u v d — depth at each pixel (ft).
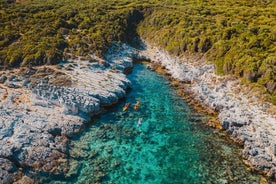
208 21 266.16
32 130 145.48
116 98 182.19
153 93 196.85
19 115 153.38
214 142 151.74
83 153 139.64
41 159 131.34
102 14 297.53
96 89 182.70
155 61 246.88
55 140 144.05
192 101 187.73
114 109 177.37
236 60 196.03
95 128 158.81
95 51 230.07
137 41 281.95
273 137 144.66
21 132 142.20
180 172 132.46
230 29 232.94
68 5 314.76
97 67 211.20
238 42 215.10
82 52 224.94
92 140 149.18
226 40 222.69
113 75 205.46
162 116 172.35
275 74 175.11
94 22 280.51
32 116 154.71
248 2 305.12
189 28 255.70
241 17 262.67
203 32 243.60
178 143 150.61
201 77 206.69
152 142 150.71
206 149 146.92
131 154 141.59
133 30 296.71
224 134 157.38
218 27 245.65
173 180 128.06
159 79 216.54
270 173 129.59
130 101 186.50
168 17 287.69
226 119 161.17
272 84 170.09
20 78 186.70
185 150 146.00
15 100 165.37
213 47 221.66
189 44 236.22
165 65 235.81
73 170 128.88
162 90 200.95
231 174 131.54
